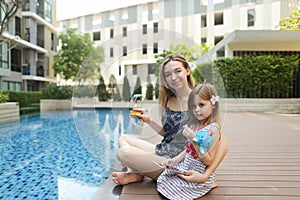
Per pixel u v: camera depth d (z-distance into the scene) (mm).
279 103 9531
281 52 11672
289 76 10094
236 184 1964
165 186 1758
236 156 2865
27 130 6898
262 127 5387
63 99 12992
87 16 21266
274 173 2250
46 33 20453
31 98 13539
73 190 2699
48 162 3795
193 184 1715
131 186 1943
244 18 18828
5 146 4941
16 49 16969
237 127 5395
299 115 8328
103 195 1883
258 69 10031
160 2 17547
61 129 7102
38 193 2629
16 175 3188
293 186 1931
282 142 3730
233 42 10508
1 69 14297
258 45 10938
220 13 19328
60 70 17938
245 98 9953
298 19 13516
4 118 8469
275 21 17984
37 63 19547
